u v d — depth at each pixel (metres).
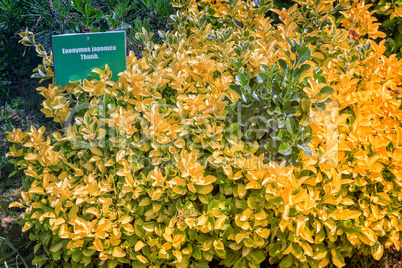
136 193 1.96
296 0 2.80
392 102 2.22
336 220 2.12
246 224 1.96
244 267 2.05
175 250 2.00
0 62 4.49
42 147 2.13
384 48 2.33
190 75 2.24
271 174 1.89
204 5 3.18
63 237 1.91
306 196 1.91
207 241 2.02
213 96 2.06
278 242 2.07
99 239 1.99
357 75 2.39
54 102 2.11
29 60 4.65
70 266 2.16
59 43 2.02
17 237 2.78
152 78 2.17
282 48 2.20
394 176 2.21
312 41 2.57
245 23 2.87
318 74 2.00
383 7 2.83
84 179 2.03
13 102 4.32
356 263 2.51
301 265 2.12
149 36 2.67
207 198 2.01
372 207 2.16
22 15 4.60
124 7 4.11
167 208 2.10
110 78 2.13
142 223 2.01
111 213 1.98
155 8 4.27
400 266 2.53
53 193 1.98
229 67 2.31
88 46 2.05
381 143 2.12
